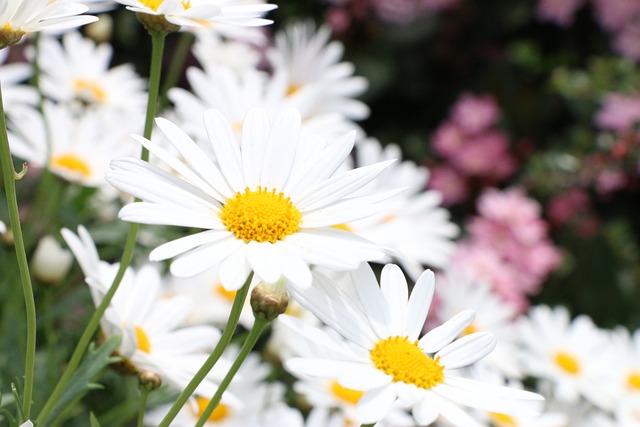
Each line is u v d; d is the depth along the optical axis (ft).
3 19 1.13
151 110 1.25
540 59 3.60
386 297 1.21
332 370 1.14
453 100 3.68
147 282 1.46
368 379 1.14
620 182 3.17
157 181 1.13
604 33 3.60
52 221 1.74
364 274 1.20
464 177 3.29
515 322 2.56
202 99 1.86
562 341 2.01
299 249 1.13
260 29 2.98
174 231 1.82
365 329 1.18
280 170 1.19
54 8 1.15
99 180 1.75
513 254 2.76
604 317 3.02
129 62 3.28
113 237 1.78
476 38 3.64
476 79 3.67
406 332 1.20
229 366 1.43
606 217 3.34
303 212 1.17
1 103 1.13
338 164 1.19
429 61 3.64
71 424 1.70
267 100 1.95
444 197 3.28
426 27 3.52
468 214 3.33
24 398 1.18
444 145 3.30
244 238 1.13
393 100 3.70
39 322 1.69
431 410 1.15
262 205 1.14
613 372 1.97
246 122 1.21
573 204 3.19
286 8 3.49
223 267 1.09
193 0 1.25
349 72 2.23
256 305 1.14
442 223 2.09
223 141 1.19
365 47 3.52
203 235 1.12
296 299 1.15
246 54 2.23
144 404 1.32
